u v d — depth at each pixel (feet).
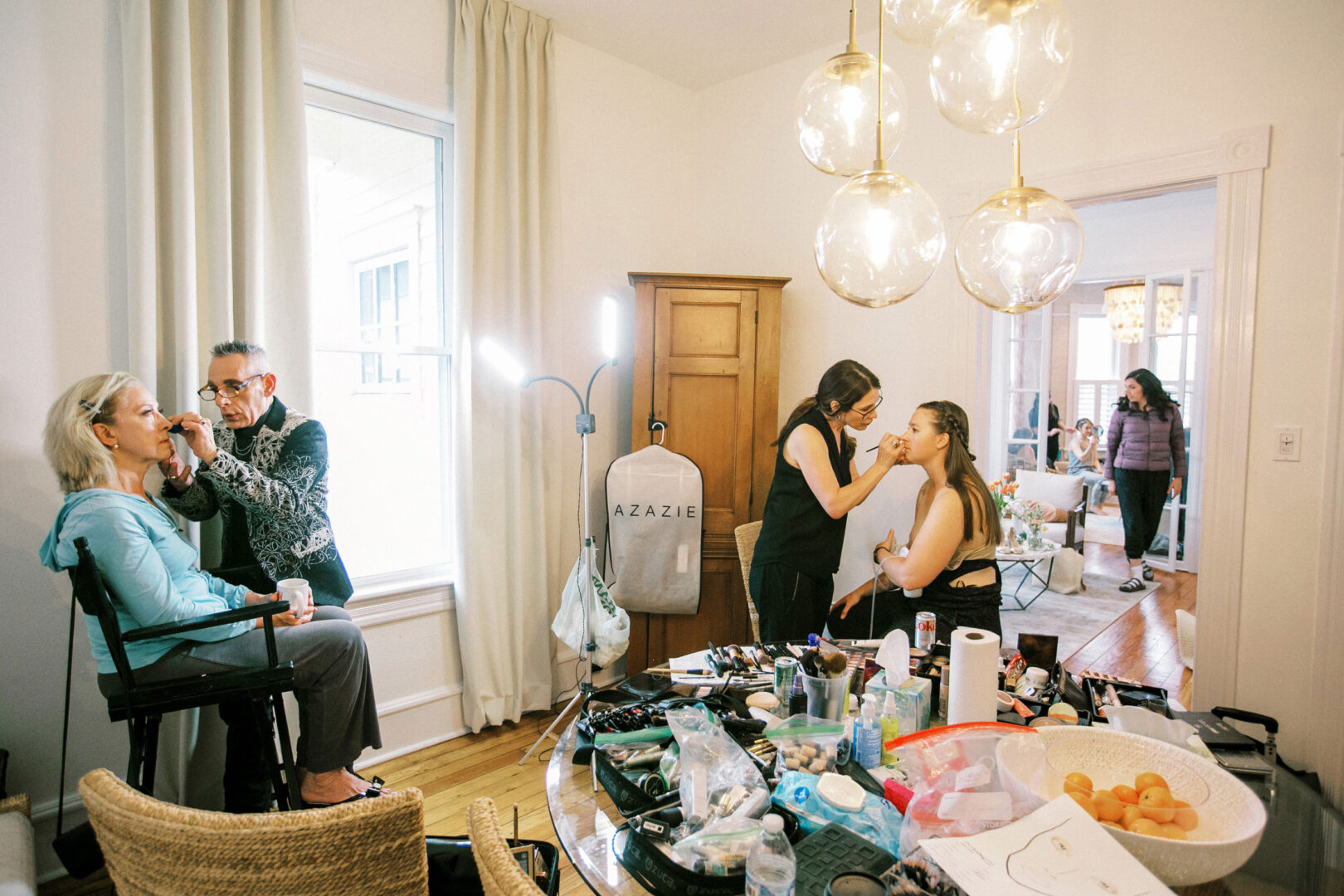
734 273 11.89
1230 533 7.17
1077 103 8.16
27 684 6.40
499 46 9.30
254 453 6.56
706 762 3.78
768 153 11.35
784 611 8.02
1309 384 6.74
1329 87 6.60
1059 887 2.69
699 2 9.30
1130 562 16.60
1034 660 5.52
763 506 10.32
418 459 9.53
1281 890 3.08
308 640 6.01
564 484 10.65
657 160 11.73
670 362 10.21
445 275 9.59
